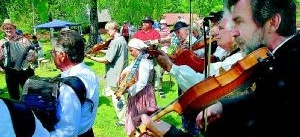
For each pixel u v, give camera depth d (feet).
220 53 11.00
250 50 4.38
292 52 3.94
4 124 5.18
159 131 5.49
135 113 14.98
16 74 21.22
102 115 21.30
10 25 21.01
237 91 5.26
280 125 3.81
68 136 7.69
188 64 11.36
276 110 3.84
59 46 8.40
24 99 7.59
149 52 9.44
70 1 42.37
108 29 19.01
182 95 5.81
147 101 14.99
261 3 4.03
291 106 3.77
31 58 21.40
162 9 71.10
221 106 4.34
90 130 8.70
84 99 8.07
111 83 19.15
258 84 4.08
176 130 5.48
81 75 8.38
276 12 4.05
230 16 4.33
